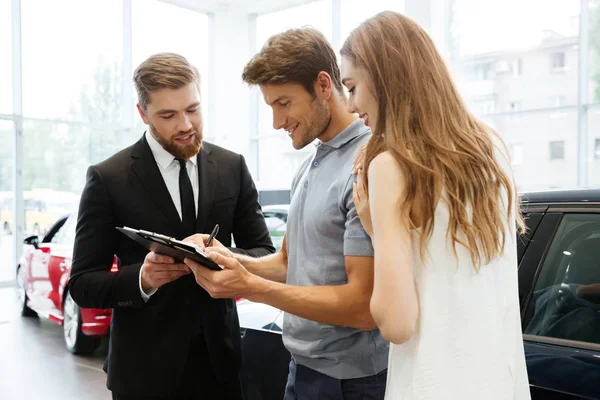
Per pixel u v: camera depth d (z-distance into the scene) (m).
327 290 1.13
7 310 6.23
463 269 0.94
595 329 1.35
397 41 0.96
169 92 1.33
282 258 1.50
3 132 8.24
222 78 11.10
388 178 0.90
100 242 1.42
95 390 3.47
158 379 1.39
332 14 9.81
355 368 1.21
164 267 1.26
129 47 9.55
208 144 1.61
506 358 1.01
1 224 8.27
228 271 1.13
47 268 4.72
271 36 1.26
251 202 1.64
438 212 0.92
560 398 1.31
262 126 11.14
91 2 9.09
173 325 1.42
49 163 8.70
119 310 1.44
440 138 0.92
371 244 1.09
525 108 7.54
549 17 7.23
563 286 1.45
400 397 0.95
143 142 1.49
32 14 8.41
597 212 1.46
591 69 6.99
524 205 1.60
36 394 3.40
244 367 1.94
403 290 0.88
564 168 7.33
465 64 7.95
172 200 1.46
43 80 8.58
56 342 4.68
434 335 0.92
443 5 7.96
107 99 9.37
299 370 1.30
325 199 1.22
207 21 11.13
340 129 1.26
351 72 1.03
